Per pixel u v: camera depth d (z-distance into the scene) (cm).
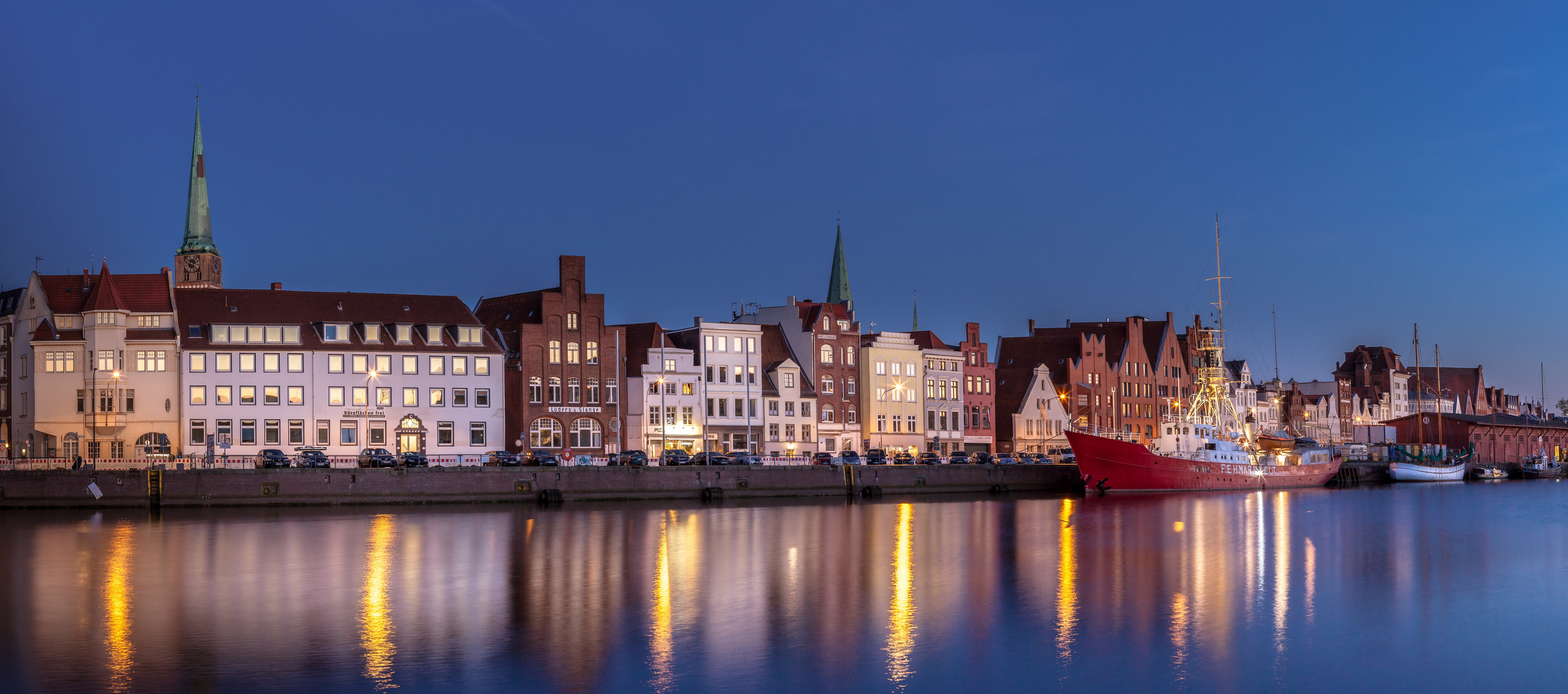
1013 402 17150
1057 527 8906
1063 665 4441
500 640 4772
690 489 11312
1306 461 15475
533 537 7919
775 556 7050
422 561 6775
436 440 12462
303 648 4641
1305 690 4172
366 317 12475
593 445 13200
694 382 13988
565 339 13125
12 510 9256
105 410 11394
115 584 5966
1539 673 4378
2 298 12456
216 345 11719
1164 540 8044
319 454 10638
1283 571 6644
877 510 10412
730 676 4262
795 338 15288
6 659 4481
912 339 16062
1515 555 7381
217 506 9619
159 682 4169
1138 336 19200
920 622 5138
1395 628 5081
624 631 4938
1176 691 4144
